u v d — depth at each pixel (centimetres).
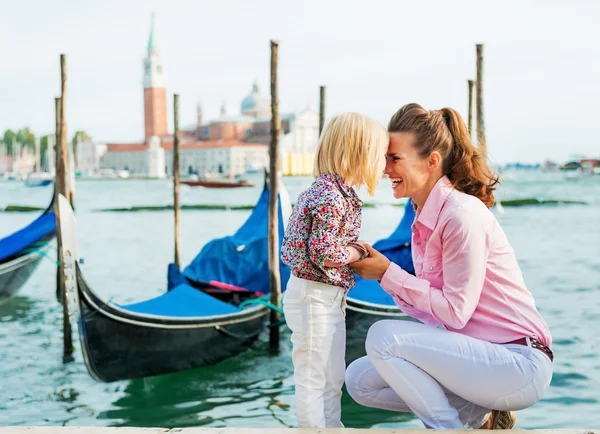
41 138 13312
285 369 718
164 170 13088
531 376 243
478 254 249
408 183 267
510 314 254
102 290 1243
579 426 531
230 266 867
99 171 13612
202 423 571
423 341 250
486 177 268
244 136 13962
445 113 272
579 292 1126
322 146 260
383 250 770
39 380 684
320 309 260
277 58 812
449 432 233
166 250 1870
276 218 795
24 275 1073
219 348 715
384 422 553
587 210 3297
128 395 643
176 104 1333
